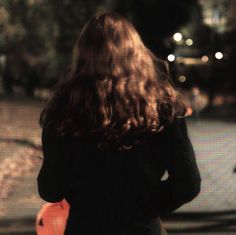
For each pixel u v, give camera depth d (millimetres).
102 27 2172
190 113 2203
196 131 23078
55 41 36781
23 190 8844
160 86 2160
